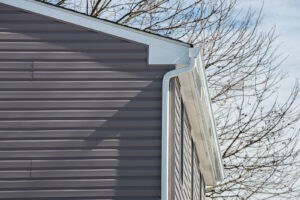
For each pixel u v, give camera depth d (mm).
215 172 29312
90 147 18344
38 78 18625
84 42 18797
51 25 18906
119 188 18188
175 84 19031
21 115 18484
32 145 18359
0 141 18359
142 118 18453
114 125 18406
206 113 22281
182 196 20906
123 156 18297
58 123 18453
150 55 18625
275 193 43906
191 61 18422
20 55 18750
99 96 18547
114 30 18797
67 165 18281
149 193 18125
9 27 18891
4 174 18203
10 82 18609
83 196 18109
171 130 18719
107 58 18703
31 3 18984
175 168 18672
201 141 25203
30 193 18141
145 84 18547
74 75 18625
